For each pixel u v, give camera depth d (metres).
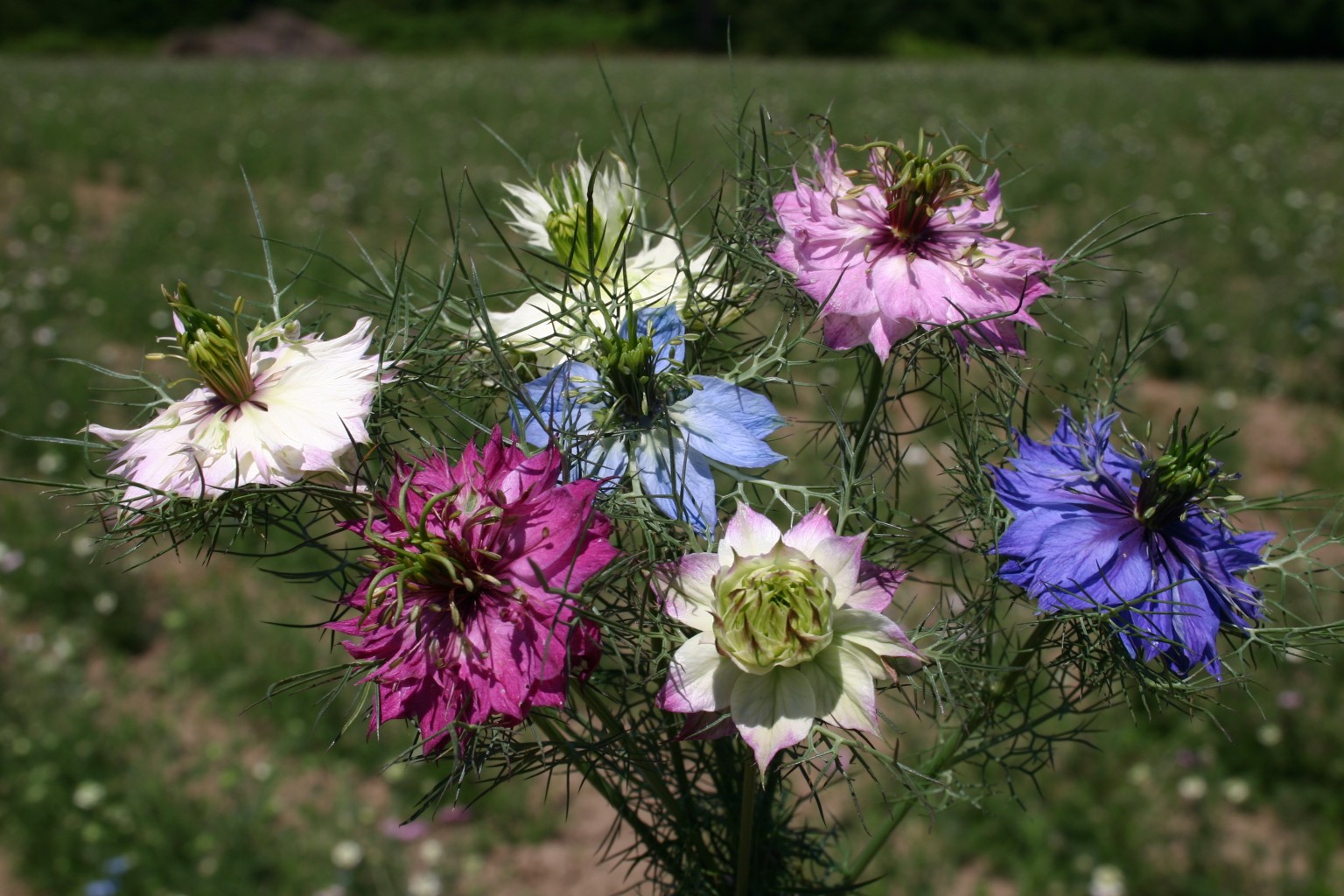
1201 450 0.18
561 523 0.16
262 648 0.71
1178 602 0.17
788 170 0.20
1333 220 1.38
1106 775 0.59
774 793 0.21
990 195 0.20
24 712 0.66
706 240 0.19
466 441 0.19
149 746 0.65
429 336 0.20
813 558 0.16
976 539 0.19
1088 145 1.76
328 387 0.18
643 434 0.18
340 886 0.56
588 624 0.16
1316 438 0.91
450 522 0.16
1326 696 0.61
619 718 0.20
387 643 0.16
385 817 0.61
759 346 0.20
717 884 0.22
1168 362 1.02
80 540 0.78
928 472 0.72
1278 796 0.59
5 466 0.92
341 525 0.18
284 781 0.64
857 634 0.16
